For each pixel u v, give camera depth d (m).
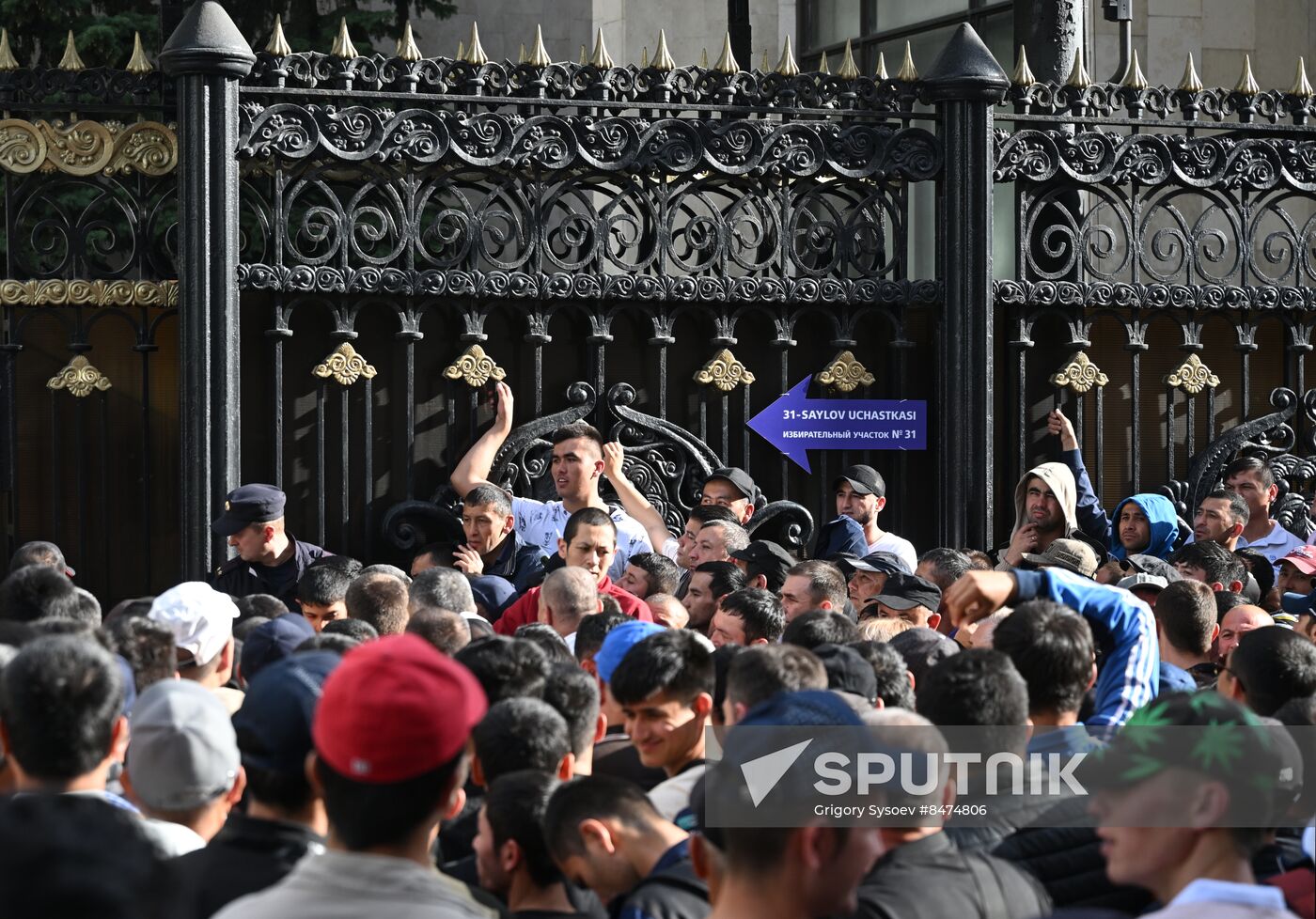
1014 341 7.95
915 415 7.90
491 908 2.69
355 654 2.51
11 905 1.80
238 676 4.64
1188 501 8.23
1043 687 3.44
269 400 7.38
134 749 3.05
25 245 9.43
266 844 2.79
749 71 7.63
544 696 3.64
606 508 7.34
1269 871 3.06
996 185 8.42
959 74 7.61
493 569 6.96
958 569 6.14
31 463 7.26
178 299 6.95
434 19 13.64
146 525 7.11
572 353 7.81
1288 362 8.42
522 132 7.31
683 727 3.65
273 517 6.57
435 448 7.62
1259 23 11.11
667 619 5.59
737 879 2.43
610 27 12.44
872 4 11.34
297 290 7.08
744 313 7.91
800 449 7.84
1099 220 10.20
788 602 5.51
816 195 7.75
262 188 7.91
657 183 7.59
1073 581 3.99
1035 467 7.91
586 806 3.00
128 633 3.85
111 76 7.00
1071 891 2.96
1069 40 8.41
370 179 7.27
